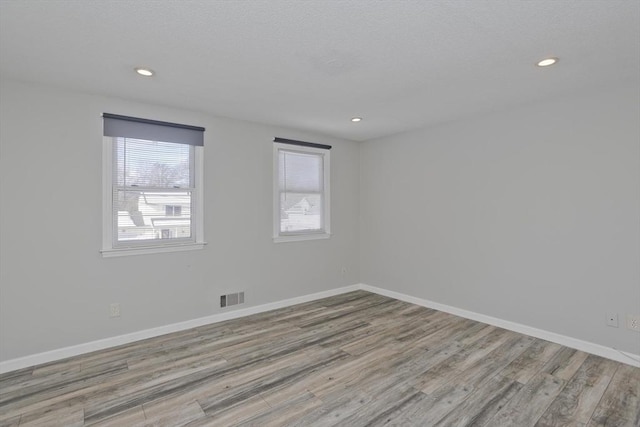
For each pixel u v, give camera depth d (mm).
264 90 2988
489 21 1907
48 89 2855
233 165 3918
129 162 3287
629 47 2199
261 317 3986
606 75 2639
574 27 1967
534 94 3074
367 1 1714
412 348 3102
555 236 3195
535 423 2033
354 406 2213
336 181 4957
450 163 4062
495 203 3641
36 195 2811
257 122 4070
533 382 2494
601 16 1853
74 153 2971
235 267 3959
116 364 2793
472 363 2799
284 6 1756
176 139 3492
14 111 2721
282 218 4445
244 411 2158
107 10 1783
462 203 3947
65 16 1838
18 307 2744
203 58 2359
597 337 2945
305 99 3230
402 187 4629
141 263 3328
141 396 2320
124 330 3232
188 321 3619
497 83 2818
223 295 3867
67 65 2463
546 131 3244
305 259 4613
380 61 2412
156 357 2920
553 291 3219
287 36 2068
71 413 2129
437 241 4219
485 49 2234
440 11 1809
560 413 2125
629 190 2766
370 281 5121
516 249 3479
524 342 3219
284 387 2441
